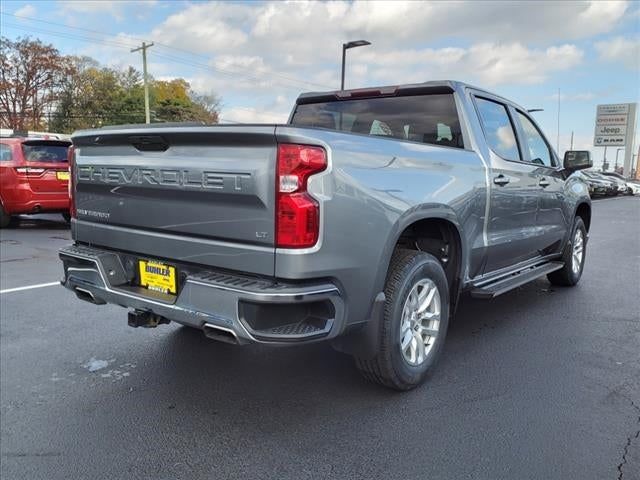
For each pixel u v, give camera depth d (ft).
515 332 15.44
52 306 18.13
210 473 8.72
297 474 8.63
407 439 9.60
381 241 9.76
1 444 9.64
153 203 10.31
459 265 12.77
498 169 14.16
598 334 15.30
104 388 11.86
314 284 8.75
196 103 238.89
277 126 8.52
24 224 40.55
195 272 9.70
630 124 187.32
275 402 11.09
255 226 8.77
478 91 14.69
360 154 9.46
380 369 10.75
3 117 181.16
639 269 25.17
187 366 13.00
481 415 10.44
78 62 201.36
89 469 8.89
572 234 20.26
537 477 8.45
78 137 11.90
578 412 10.56
